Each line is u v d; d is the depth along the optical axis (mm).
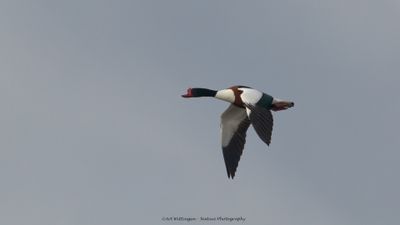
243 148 32156
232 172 32062
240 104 31625
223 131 32281
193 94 31859
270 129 30781
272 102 31422
